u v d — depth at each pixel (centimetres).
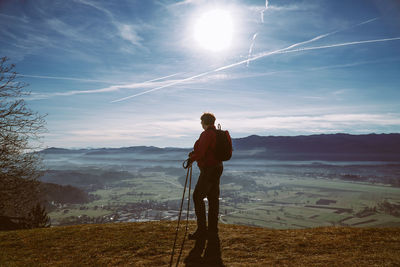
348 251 459
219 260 427
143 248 496
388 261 404
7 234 644
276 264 406
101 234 602
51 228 702
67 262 445
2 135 1652
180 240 532
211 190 501
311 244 502
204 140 459
